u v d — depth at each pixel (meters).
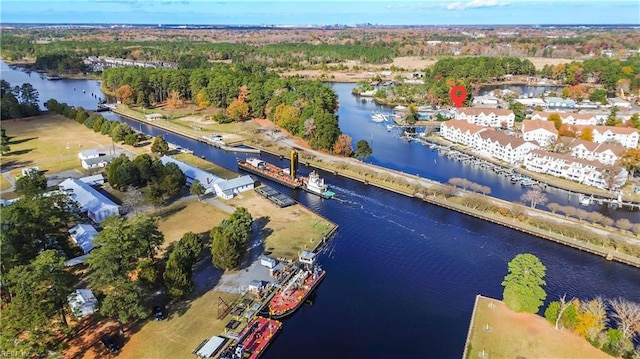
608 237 121.94
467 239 127.19
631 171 170.75
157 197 139.50
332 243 124.69
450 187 153.62
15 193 149.38
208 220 132.88
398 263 115.06
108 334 85.00
